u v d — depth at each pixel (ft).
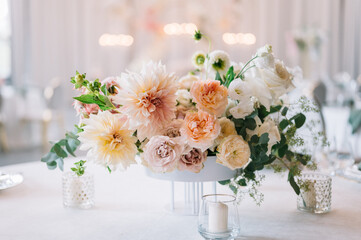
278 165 3.86
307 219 3.69
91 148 3.62
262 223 3.60
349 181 5.04
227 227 3.14
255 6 21.61
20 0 19.39
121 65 21.34
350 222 3.59
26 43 19.76
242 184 3.62
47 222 3.68
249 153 3.20
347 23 22.03
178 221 3.67
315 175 4.05
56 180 5.21
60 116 18.57
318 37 21.01
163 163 3.11
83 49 20.76
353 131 8.15
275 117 3.82
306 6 21.68
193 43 21.57
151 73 3.14
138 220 3.71
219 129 3.10
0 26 19.49
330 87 18.03
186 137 3.10
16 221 3.71
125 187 4.88
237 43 21.65
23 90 18.37
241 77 3.55
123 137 3.20
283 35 21.65
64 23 20.33
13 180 4.76
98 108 3.55
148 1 21.42
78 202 4.07
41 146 18.93
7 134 18.03
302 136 3.89
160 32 21.61
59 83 18.56
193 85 3.17
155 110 3.14
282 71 3.42
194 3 21.43
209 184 4.97
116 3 21.01
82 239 3.27
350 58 22.09
